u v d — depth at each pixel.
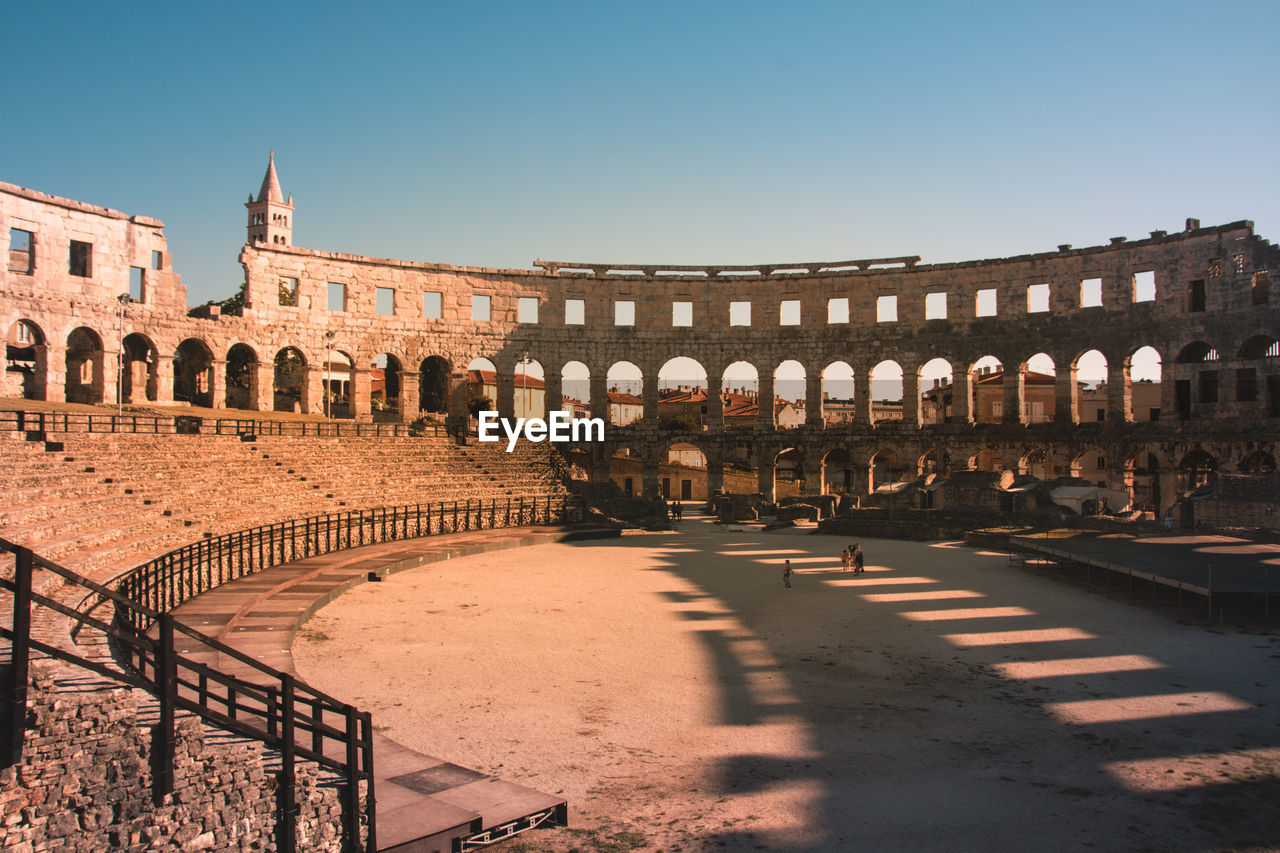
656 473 80.06
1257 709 22.64
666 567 45.34
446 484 57.91
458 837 15.15
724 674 25.67
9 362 69.12
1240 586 31.86
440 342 77.50
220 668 22.73
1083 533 52.78
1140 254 68.06
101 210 59.25
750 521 71.00
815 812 16.73
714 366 80.75
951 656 27.86
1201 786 17.95
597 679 24.97
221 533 34.84
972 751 19.80
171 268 64.19
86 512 29.28
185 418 52.75
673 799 17.25
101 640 17.16
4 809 11.21
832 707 22.80
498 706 22.42
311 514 44.06
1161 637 30.34
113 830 12.12
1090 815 16.64
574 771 18.50
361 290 74.94
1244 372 63.12
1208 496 52.53
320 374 72.56
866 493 77.69
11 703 11.22
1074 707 22.86
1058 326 71.56
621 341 80.75
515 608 33.97
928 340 76.44
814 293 80.00
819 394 79.50
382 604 33.59
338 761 15.96
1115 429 67.75
